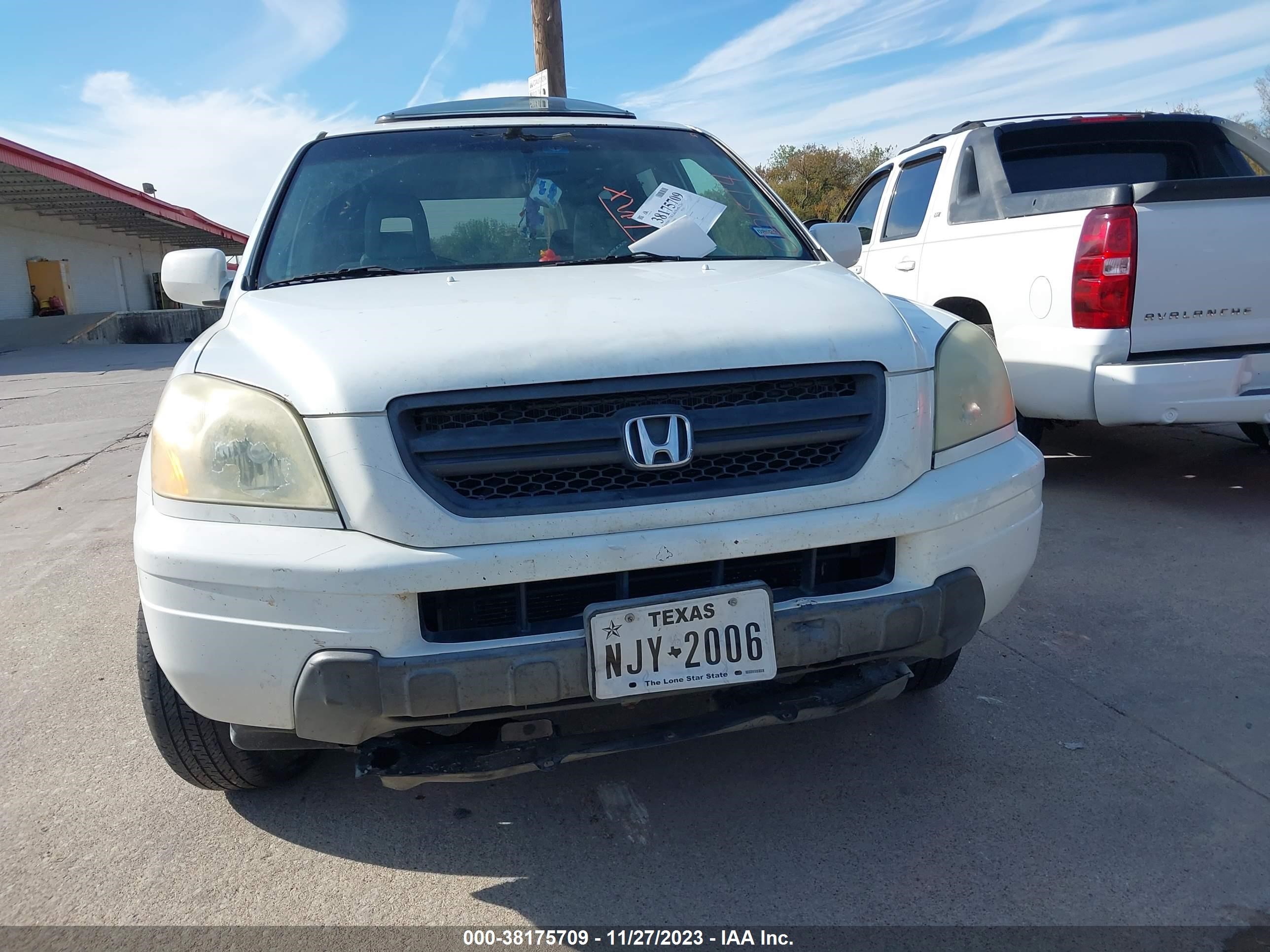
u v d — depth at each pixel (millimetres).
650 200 3066
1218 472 5074
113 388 11609
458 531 1821
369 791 2506
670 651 1890
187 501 1896
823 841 2225
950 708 2807
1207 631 3213
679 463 1906
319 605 1808
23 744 2789
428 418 1875
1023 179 5129
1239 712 2699
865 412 2059
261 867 2203
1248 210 4016
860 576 2131
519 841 2273
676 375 1956
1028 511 2273
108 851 2273
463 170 3090
